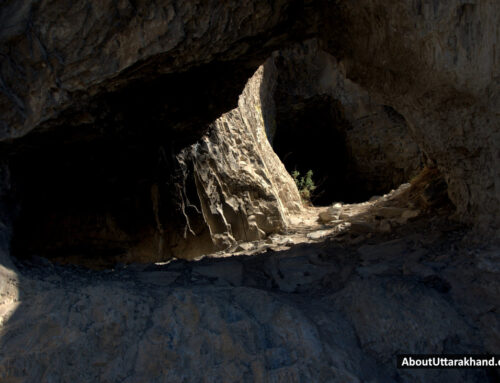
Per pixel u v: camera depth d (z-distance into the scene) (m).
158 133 4.44
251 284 3.53
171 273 3.76
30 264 3.40
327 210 7.77
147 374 2.24
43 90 3.09
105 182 4.43
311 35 3.62
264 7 2.93
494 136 2.87
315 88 11.97
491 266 2.65
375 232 4.46
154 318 2.54
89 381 2.21
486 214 3.04
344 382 2.09
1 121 3.17
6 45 2.92
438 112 3.25
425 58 2.92
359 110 11.70
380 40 3.15
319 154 13.73
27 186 3.77
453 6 2.58
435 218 4.02
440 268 2.90
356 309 2.67
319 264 3.80
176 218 5.02
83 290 2.71
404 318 2.47
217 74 3.84
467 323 2.45
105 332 2.41
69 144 3.76
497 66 2.59
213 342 2.33
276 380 2.11
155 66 3.15
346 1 3.04
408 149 11.26
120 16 2.84
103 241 4.50
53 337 2.36
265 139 8.27
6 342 2.36
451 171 3.51
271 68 10.38
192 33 2.91
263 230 5.99
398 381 2.25
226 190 5.74
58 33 2.90
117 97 3.42
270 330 2.44
